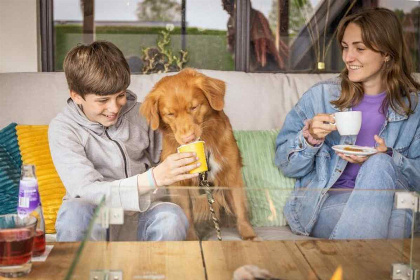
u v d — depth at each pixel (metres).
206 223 1.45
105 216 1.29
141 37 3.45
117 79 1.84
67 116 1.96
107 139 1.98
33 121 2.36
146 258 1.32
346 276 1.32
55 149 1.90
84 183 1.79
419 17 3.65
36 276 1.25
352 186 2.08
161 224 1.40
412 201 1.38
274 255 1.35
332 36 3.61
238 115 2.46
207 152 2.05
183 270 1.29
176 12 3.46
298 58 3.61
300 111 2.22
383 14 2.07
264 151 2.27
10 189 2.04
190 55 3.51
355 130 1.91
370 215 1.44
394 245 1.39
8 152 2.15
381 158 1.84
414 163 2.03
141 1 3.41
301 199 1.51
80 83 1.84
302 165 2.12
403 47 2.13
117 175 1.99
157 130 2.13
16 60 3.12
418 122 2.13
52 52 3.31
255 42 3.55
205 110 2.04
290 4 3.54
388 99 2.12
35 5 3.12
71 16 3.34
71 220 1.58
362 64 2.08
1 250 1.23
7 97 2.37
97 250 1.22
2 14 3.07
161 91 2.02
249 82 2.51
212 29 3.50
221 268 1.30
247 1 3.48
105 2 3.38
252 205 1.48
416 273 1.35
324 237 1.47
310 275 1.29
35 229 1.32
